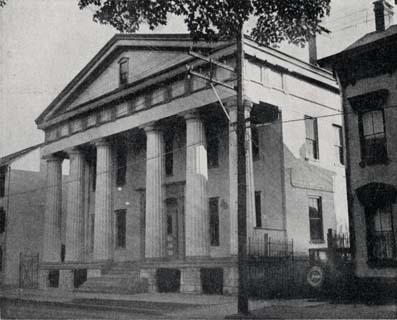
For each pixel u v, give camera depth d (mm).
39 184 49031
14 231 46594
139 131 31359
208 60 18375
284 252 24781
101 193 32781
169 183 31188
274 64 26141
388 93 19641
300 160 27297
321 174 28500
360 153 20234
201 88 26266
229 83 24578
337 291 20078
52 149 37812
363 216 19812
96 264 32094
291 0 16125
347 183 20406
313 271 20906
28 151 48844
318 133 28766
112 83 32969
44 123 38500
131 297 24656
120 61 32344
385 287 18766
